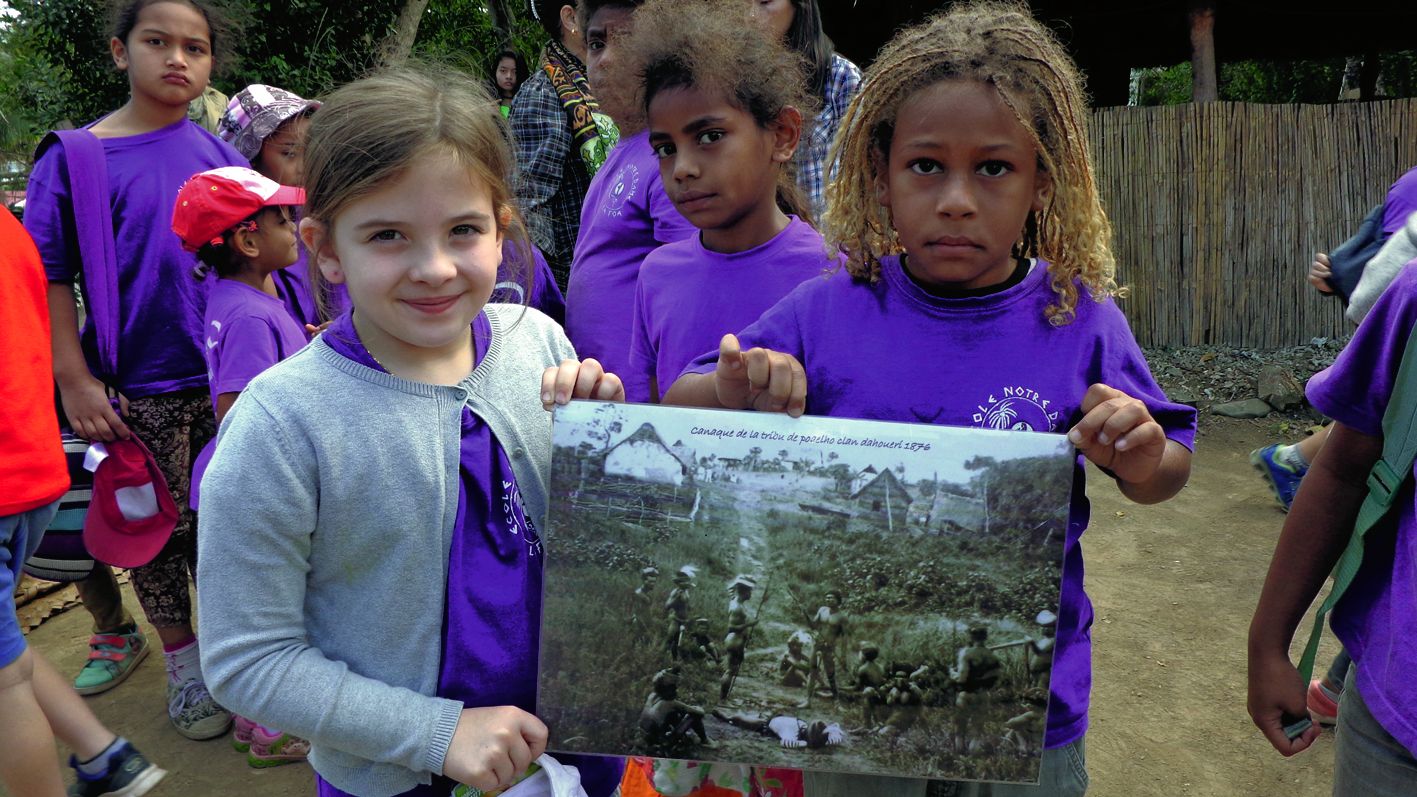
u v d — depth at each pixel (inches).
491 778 47.8
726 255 71.8
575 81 114.1
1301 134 259.8
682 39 66.4
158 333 108.4
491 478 51.9
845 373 55.0
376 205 46.6
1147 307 269.6
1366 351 53.7
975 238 50.1
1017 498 47.4
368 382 49.3
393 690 48.6
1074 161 52.6
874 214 56.5
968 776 48.9
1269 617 59.1
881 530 47.9
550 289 103.5
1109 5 385.7
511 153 55.5
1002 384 52.6
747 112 67.6
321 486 47.8
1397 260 86.0
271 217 92.7
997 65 48.9
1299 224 263.0
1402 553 50.5
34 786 75.2
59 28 303.4
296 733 47.6
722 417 48.1
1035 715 48.3
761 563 48.3
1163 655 122.9
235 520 46.7
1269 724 58.9
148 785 81.4
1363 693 52.1
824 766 49.3
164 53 106.3
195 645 110.2
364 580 49.6
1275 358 255.6
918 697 48.5
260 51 309.9
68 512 105.7
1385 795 51.8
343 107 48.4
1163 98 749.3
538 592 53.7
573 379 50.7
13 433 74.9
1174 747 104.3
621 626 48.9
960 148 49.1
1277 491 108.0
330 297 60.8
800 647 48.5
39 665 80.3
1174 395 237.6
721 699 49.0
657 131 69.0
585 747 49.7
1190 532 161.2
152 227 106.7
